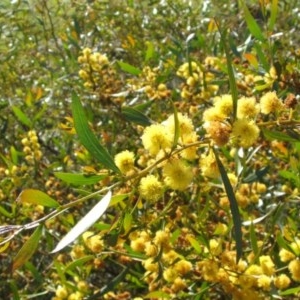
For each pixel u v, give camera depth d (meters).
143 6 0.55
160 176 0.21
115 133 0.38
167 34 0.50
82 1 0.55
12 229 0.15
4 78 0.51
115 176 0.17
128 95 0.42
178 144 0.16
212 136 0.16
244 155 0.26
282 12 0.48
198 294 0.23
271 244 0.26
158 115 0.35
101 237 0.23
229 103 0.16
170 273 0.23
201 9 0.54
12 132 0.48
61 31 0.56
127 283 0.32
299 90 0.27
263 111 0.18
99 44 0.53
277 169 0.33
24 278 0.37
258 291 0.22
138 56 0.49
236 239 0.15
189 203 0.26
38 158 0.39
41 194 0.16
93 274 0.37
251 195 0.29
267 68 0.27
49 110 0.47
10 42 0.57
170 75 0.43
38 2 0.55
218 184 0.26
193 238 0.22
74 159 0.43
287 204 0.30
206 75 0.34
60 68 0.52
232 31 0.47
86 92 0.45
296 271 0.21
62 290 0.28
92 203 0.37
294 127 0.18
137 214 0.24
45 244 0.37
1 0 0.58
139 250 0.22
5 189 0.37
